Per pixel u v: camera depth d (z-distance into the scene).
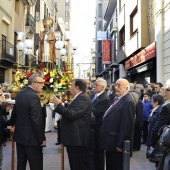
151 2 14.88
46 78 6.76
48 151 7.69
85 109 4.60
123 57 21.06
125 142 3.94
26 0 25.94
